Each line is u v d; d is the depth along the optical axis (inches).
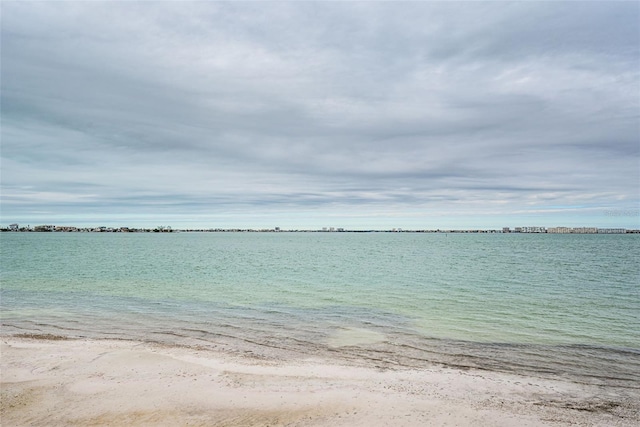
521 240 7062.0
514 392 378.3
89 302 885.8
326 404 340.2
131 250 3361.2
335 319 715.4
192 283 1236.5
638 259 2276.1
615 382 409.7
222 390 370.3
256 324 673.0
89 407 331.0
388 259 2389.3
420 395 365.4
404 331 627.8
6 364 440.8
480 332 623.2
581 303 887.7
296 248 4072.3
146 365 439.5
